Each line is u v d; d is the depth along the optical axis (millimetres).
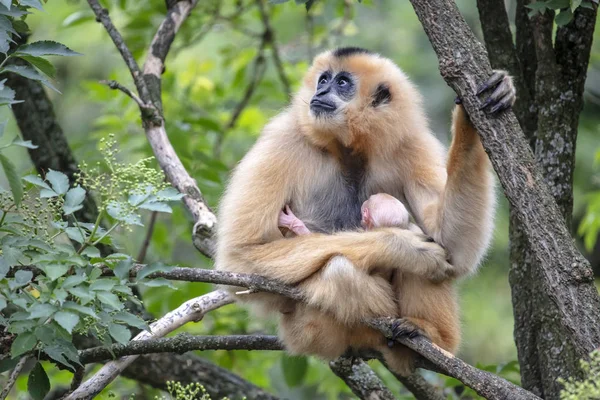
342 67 11992
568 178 11367
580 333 8125
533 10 11031
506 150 8555
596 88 22453
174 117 17578
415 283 10656
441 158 11812
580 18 11211
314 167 11719
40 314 8023
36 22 23562
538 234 8344
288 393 20312
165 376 13648
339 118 11547
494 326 23250
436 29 8805
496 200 11000
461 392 14000
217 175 15195
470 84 8703
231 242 10953
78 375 10266
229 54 19359
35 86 14453
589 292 8211
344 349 10883
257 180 11172
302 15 22078
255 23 23250
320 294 10242
